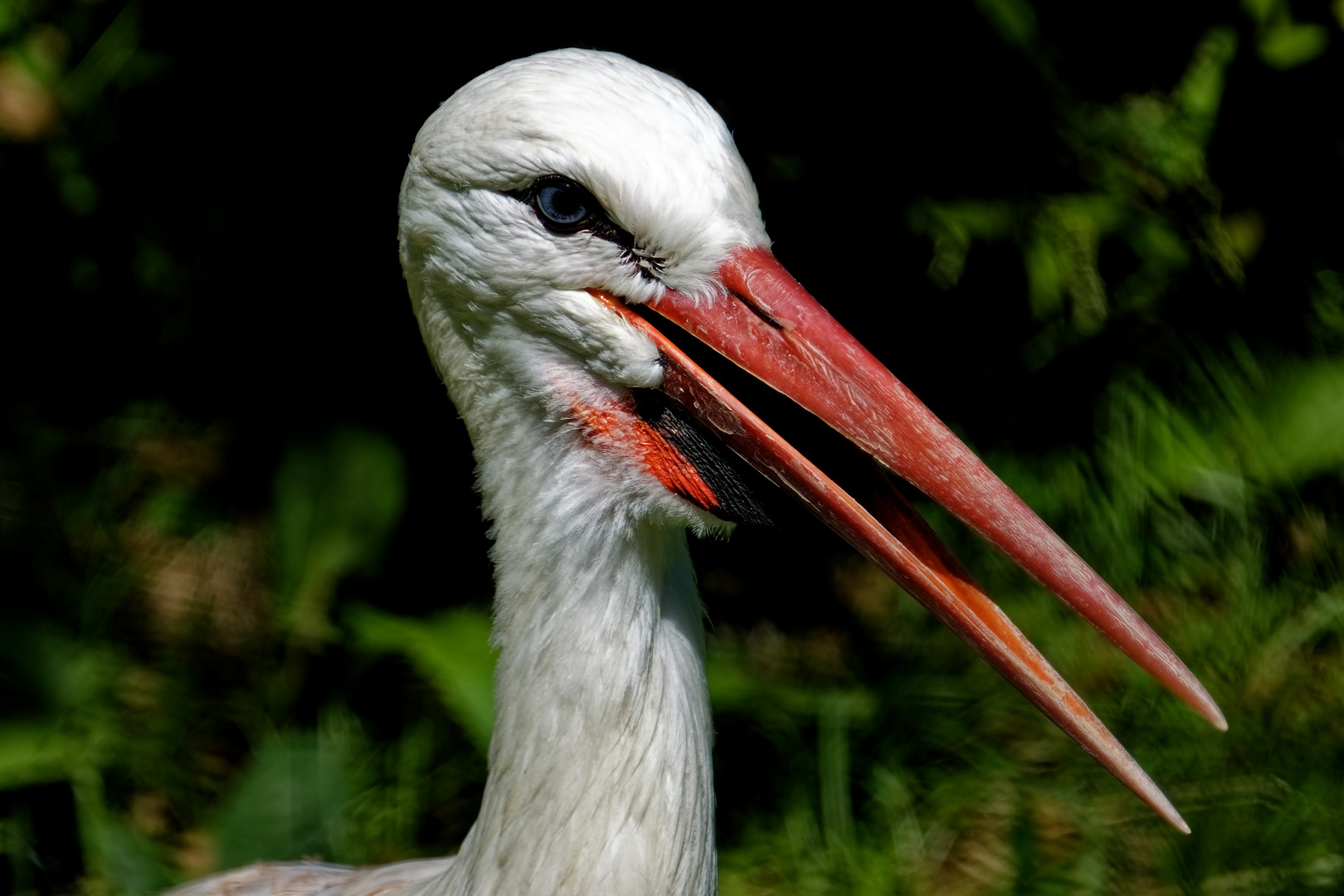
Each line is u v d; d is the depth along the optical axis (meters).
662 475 3.65
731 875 5.98
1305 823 5.94
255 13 6.70
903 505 3.66
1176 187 7.13
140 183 7.27
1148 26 7.29
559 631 3.65
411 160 3.67
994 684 6.59
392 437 6.68
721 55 6.61
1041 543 3.35
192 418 7.72
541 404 3.65
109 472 7.36
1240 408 7.32
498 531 3.78
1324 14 7.11
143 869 5.72
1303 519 7.18
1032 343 7.39
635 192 3.42
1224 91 7.46
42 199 7.55
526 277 3.54
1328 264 7.73
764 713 6.47
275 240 7.04
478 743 5.77
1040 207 6.76
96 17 7.13
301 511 6.55
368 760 6.18
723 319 3.50
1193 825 6.01
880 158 6.77
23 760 5.69
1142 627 3.35
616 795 3.61
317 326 7.16
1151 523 7.22
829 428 3.72
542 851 3.65
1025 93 6.83
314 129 6.81
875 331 7.35
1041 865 5.98
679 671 3.69
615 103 3.45
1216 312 7.54
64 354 7.85
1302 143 7.62
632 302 3.56
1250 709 6.49
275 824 5.67
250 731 6.39
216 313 7.27
